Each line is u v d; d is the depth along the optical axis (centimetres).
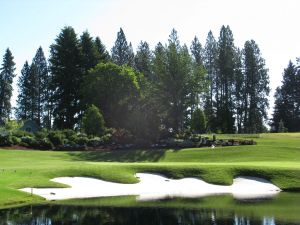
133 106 8888
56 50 9756
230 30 10681
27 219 2642
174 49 8919
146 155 5909
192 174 4216
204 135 7712
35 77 11956
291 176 4128
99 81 8869
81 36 10138
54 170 4056
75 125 9669
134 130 7788
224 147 6219
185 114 9150
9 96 11681
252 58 10794
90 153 6053
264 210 2895
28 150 6066
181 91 8825
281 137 7631
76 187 3738
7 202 3119
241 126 10950
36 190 3534
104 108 8950
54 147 6444
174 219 2652
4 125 9575
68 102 9575
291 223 2497
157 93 8788
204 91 9119
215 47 10975
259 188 3919
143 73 10512
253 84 10831
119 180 3978
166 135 7194
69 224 2517
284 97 12006
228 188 3912
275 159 5409
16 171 3981
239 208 2980
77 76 9669
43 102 12069
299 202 3212
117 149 6481
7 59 11694
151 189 3819
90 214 2798
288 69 12112
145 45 11631
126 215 2772
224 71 10656
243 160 5397
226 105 10588
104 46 10712
